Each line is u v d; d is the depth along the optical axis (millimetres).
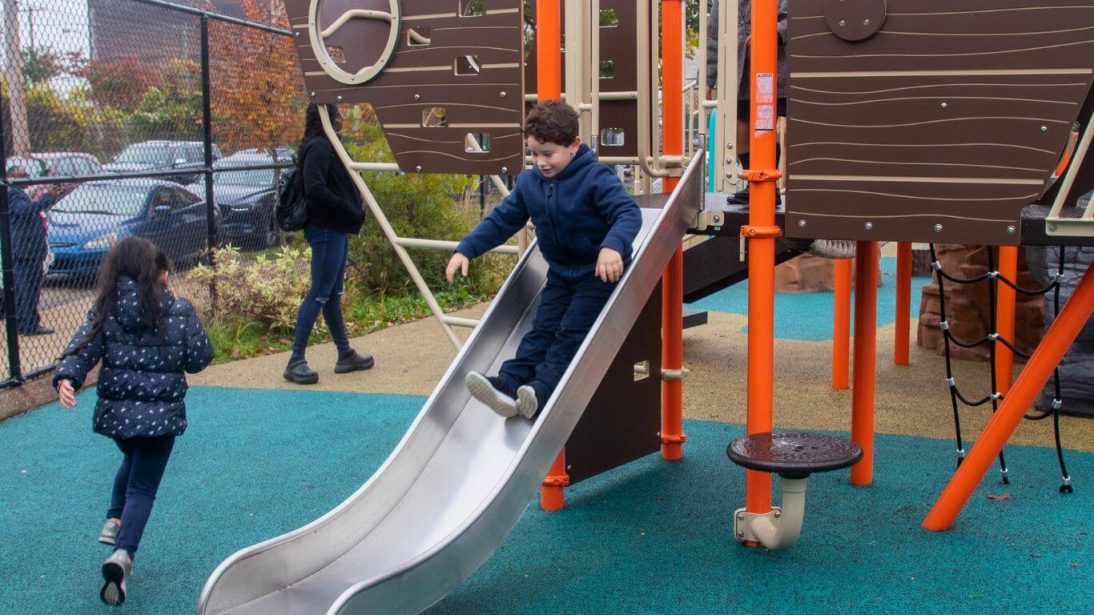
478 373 3707
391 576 2893
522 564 3895
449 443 3801
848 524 4238
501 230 3965
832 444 3691
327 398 6484
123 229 8781
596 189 3695
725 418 5980
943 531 4141
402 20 4789
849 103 3676
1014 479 4773
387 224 5227
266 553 3180
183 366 3762
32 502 4609
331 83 5035
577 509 4508
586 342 3480
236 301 8320
